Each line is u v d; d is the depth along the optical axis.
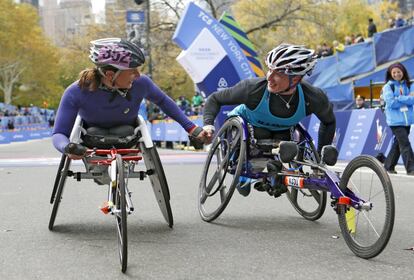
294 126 4.51
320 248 3.73
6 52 55.28
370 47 16.28
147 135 4.10
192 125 4.34
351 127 10.46
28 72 59.69
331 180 3.72
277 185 4.22
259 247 3.77
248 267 3.25
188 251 3.65
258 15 28.48
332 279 3.00
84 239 4.03
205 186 4.93
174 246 3.80
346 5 41.91
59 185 4.08
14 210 5.31
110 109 3.99
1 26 53.59
